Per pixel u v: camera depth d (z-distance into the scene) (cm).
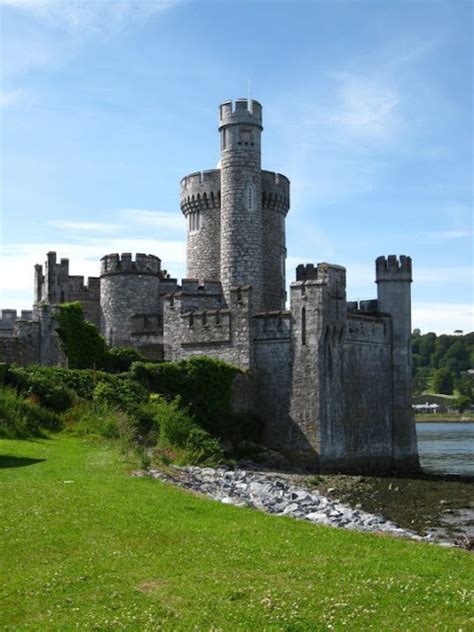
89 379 4612
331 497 4050
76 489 2484
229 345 5569
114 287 6388
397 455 6000
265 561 1798
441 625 1405
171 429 4231
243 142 6284
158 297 6494
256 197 6306
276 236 6912
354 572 1720
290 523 2270
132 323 6328
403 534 2653
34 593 1560
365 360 5778
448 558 1903
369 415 5762
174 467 3603
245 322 5506
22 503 2245
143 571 1703
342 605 1498
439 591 1587
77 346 5234
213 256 6688
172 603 1519
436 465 6681
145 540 1942
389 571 1741
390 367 6081
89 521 2081
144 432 4288
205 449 4281
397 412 6053
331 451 5297
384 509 3731
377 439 5822
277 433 5369
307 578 1673
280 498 3222
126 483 2666
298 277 6400
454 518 3500
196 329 5719
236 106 6288
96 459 3177
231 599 1541
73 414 4178
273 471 4916
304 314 5356
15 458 3073
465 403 19050
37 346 5391
